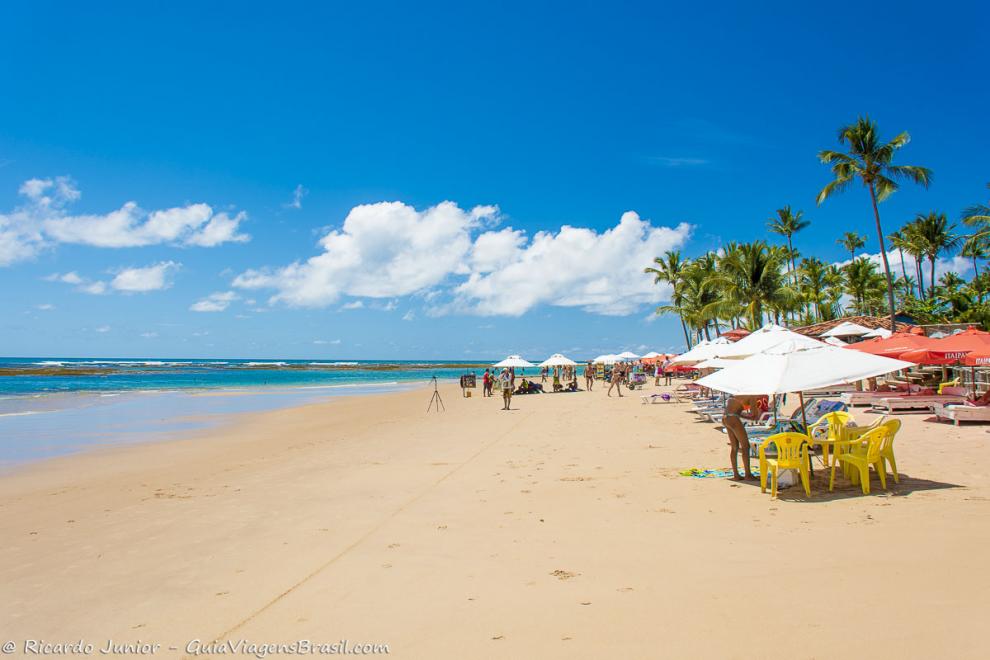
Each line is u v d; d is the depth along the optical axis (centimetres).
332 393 3953
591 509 735
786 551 544
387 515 743
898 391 1944
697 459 1070
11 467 1234
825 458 794
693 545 576
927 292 4875
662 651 361
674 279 5600
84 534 720
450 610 444
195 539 673
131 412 2534
